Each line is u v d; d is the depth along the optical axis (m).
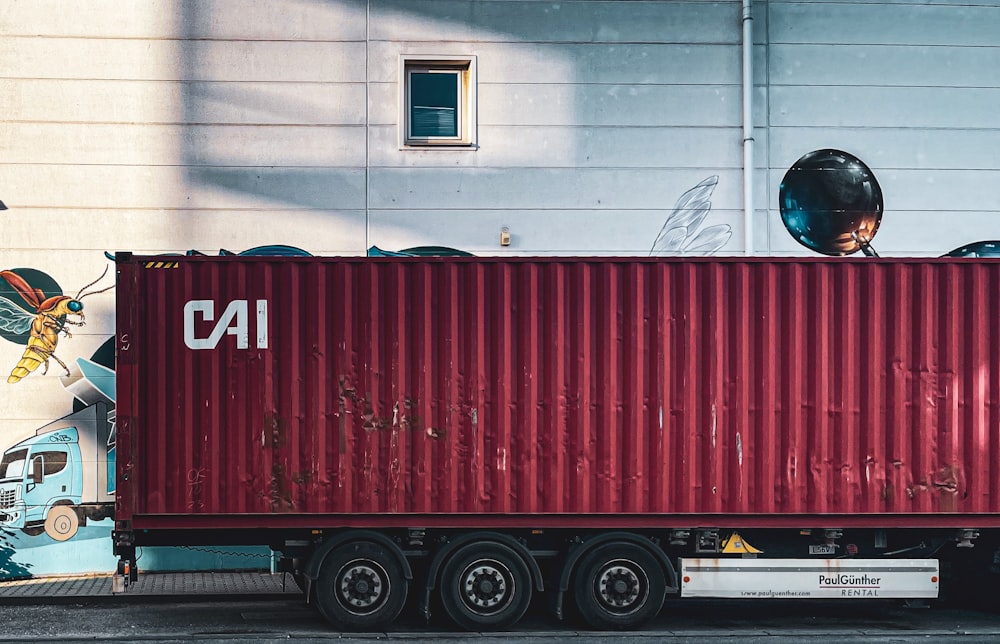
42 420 12.55
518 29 13.17
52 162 12.65
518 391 9.49
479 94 13.12
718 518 9.54
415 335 9.48
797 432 9.55
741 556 9.89
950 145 13.48
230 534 9.58
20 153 12.62
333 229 12.95
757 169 13.33
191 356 9.35
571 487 9.47
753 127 13.29
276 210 12.88
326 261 9.46
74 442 12.58
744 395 9.55
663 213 13.25
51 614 10.48
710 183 13.30
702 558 9.80
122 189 12.71
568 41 13.23
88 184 12.68
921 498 9.59
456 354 9.48
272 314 9.42
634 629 9.70
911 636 9.55
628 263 9.58
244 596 11.41
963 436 9.62
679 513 9.48
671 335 9.56
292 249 12.88
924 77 13.49
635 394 9.52
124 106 12.74
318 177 12.94
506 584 9.57
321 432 9.40
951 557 10.30
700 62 13.34
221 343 9.38
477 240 13.09
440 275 9.52
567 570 9.58
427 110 13.27
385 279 9.49
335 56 12.98
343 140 12.97
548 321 9.52
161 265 9.38
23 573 12.44
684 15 13.32
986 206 13.47
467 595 9.52
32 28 12.66
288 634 9.45
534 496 9.45
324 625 9.88
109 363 12.66
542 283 9.55
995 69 13.50
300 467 9.38
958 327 9.66
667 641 9.27
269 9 12.91
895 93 13.48
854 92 13.44
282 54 12.92
